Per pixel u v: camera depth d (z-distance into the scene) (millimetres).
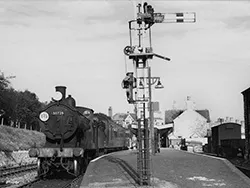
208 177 13734
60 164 16609
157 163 17156
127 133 41781
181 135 72188
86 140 18766
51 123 17078
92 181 12602
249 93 30469
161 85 21688
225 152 37125
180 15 19062
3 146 27844
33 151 16359
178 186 11977
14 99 42906
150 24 18516
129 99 13766
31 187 13641
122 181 12516
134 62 15375
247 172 18562
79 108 20516
